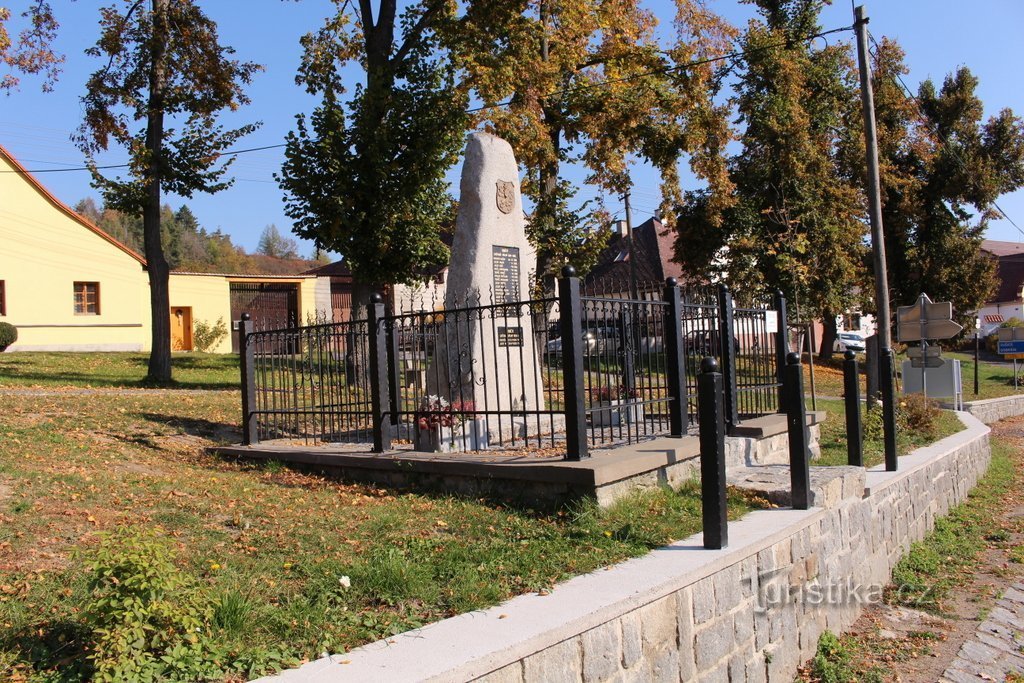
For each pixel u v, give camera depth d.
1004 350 30.45
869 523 8.05
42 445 8.55
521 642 3.78
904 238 33.97
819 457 10.73
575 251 21.83
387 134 16.30
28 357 24.17
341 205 16.03
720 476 5.52
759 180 30.12
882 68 31.34
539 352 9.77
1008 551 9.84
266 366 9.56
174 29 18.84
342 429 10.29
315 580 4.79
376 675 3.43
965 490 13.10
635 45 22.88
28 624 3.94
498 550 5.43
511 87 18.48
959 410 21.22
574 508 6.30
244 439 9.54
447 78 17.11
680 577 4.83
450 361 8.80
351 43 19.80
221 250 108.44
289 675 3.48
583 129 22.75
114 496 6.51
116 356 26.31
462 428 8.19
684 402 8.18
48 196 30.17
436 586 4.74
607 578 4.82
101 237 31.66
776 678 5.82
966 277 33.91
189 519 6.00
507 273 9.89
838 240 29.48
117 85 18.56
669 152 23.16
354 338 8.85
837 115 32.16
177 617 3.62
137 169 17.86
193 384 18.62
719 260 31.36
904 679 6.14
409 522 6.14
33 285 29.89
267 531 5.82
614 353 7.70
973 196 33.78
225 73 19.12
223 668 3.55
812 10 32.12
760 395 10.33
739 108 30.95
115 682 3.29
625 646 4.38
